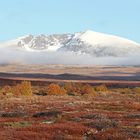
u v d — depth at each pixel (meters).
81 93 143.50
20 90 125.19
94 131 29.41
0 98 104.88
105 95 132.00
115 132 28.77
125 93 153.38
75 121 37.69
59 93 137.88
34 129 29.72
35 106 68.81
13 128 31.25
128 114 48.94
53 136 26.28
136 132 29.06
